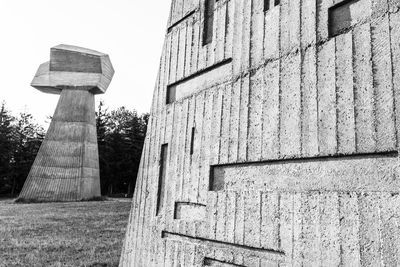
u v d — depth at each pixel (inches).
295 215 76.6
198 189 107.2
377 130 66.4
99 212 424.5
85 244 236.1
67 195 658.2
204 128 110.5
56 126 699.4
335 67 75.7
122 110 1432.1
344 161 71.4
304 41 83.5
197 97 117.0
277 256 79.5
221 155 101.1
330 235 69.4
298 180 79.4
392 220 60.8
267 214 82.9
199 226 102.7
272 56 91.4
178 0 141.6
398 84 64.4
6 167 1095.6
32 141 1176.8
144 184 138.9
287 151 82.4
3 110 1283.2
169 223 116.8
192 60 124.2
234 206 92.3
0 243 236.8
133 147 1226.6
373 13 70.8
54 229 295.7
